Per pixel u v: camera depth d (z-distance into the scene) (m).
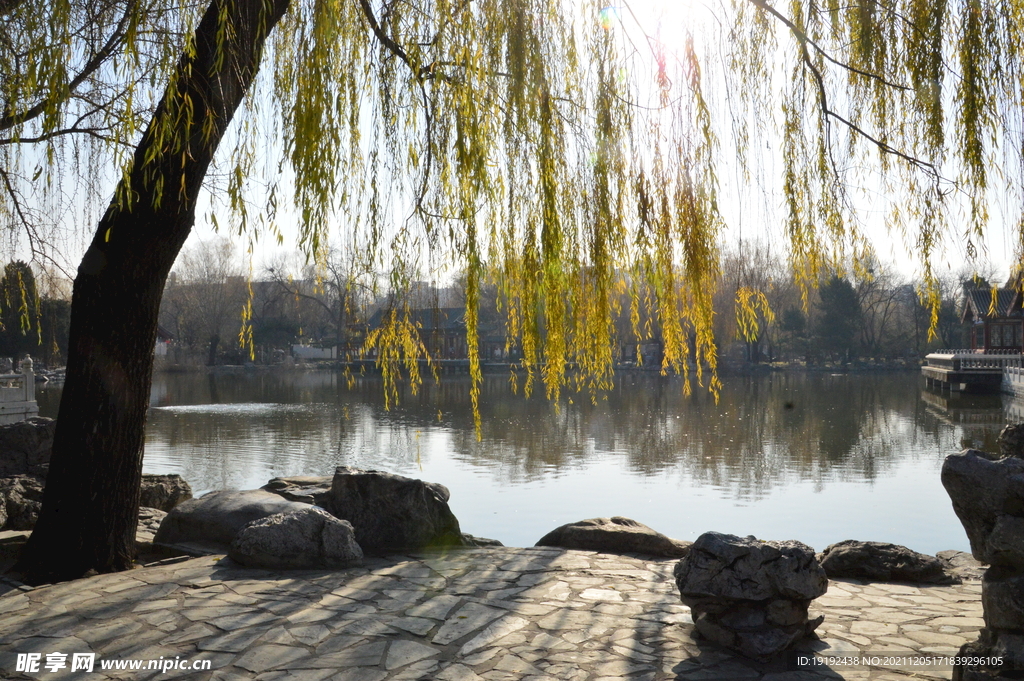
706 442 27.36
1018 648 3.67
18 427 9.44
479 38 5.62
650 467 21.77
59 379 58.47
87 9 5.49
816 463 22.56
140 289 6.43
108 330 6.40
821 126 5.50
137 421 6.62
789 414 37.88
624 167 5.71
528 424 33.44
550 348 5.81
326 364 93.38
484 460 23.22
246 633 4.91
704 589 4.70
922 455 24.30
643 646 4.69
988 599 3.83
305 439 28.64
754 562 4.63
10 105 5.28
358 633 4.91
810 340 84.06
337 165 5.42
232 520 7.30
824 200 5.47
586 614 5.28
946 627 5.05
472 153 5.34
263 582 6.07
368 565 6.64
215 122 5.82
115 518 6.49
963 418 35.91
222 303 73.25
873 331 91.25
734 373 79.62
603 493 17.80
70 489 6.37
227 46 5.62
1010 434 4.57
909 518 15.22
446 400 47.22
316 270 5.67
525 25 5.60
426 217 5.55
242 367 86.44
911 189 5.38
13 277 7.27
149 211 6.20
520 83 5.53
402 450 25.53
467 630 4.97
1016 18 5.17
